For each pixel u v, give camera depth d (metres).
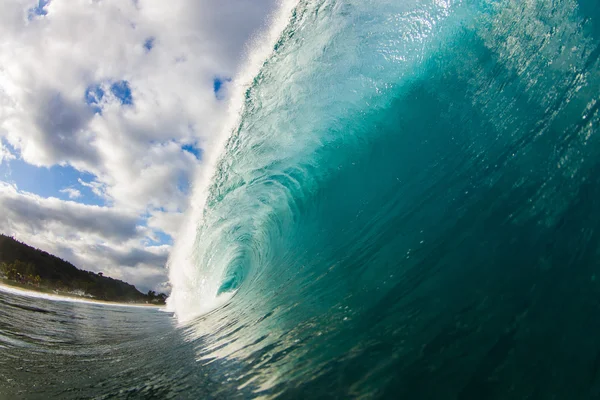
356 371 2.50
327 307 3.72
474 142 4.45
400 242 4.01
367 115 6.35
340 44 7.04
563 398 1.86
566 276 2.45
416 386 2.18
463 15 5.55
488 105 4.61
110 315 13.58
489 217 3.34
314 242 5.80
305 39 7.78
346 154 6.38
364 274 3.90
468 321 2.51
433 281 3.11
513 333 2.28
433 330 2.59
